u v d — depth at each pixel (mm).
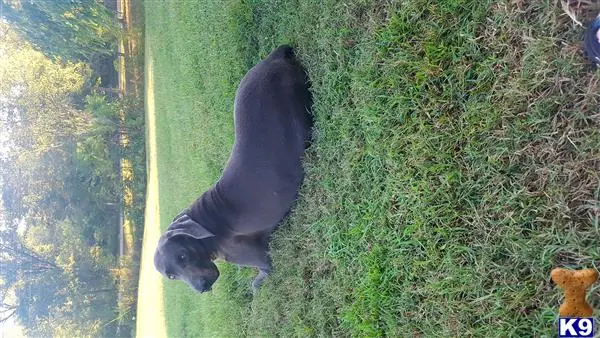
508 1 1879
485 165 1974
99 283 19656
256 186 3178
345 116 2721
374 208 2523
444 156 2125
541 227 1797
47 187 19812
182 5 7180
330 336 2908
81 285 19609
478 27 2021
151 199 13797
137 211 17625
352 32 2713
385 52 2416
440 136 2141
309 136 3076
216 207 3332
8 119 19516
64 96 18266
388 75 2377
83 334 19312
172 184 8852
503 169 1914
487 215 1961
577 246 1662
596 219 1629
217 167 5484
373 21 2506
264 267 3621
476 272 1979
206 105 5762
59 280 19859
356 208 2660
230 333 4691
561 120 1741
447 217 2109
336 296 2826
